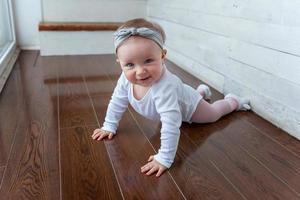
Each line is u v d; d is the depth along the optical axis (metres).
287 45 1.13
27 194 0.79
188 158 0.98
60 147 1.02
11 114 1.28
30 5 2.52
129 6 2.77
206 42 1.75
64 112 1.32
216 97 1.56
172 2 2.21
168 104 0.94
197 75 1.90
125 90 1.07
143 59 0.87
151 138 1.11
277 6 1.16
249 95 1.39
